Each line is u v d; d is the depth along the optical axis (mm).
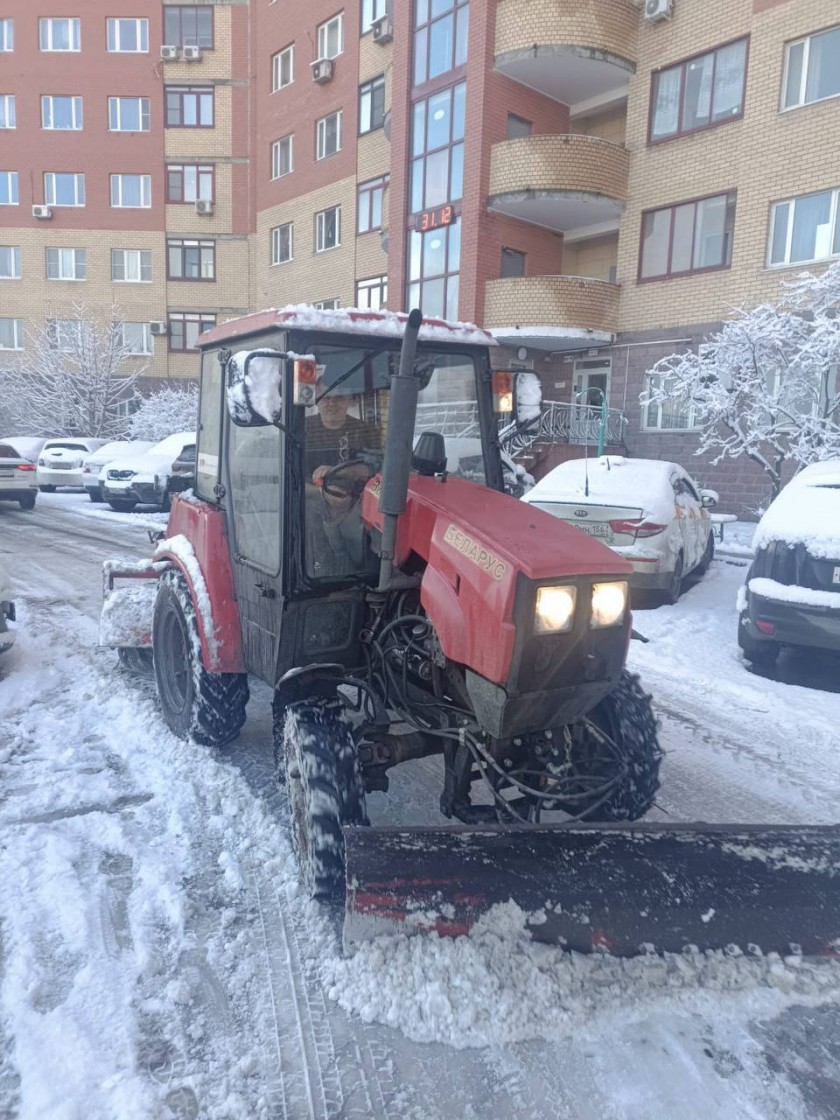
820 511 5977
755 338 11477
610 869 2734
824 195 15773
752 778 4523
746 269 16969
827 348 10523
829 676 6426
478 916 2693
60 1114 2154
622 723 3457
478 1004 2557
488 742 3113
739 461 16922
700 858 2762
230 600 4219
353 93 25469
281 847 3516
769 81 16312
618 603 2908
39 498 21281
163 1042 2469
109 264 33781
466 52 19250
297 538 3510
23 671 6078
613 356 19531
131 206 33438
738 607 6621
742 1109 2248
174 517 5008
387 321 3676
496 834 2740
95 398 30266
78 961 2809
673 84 18156
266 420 3213
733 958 2707
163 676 4918
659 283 18562
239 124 32344
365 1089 2316
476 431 4062
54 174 33531
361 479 3697
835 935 2746
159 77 32344
